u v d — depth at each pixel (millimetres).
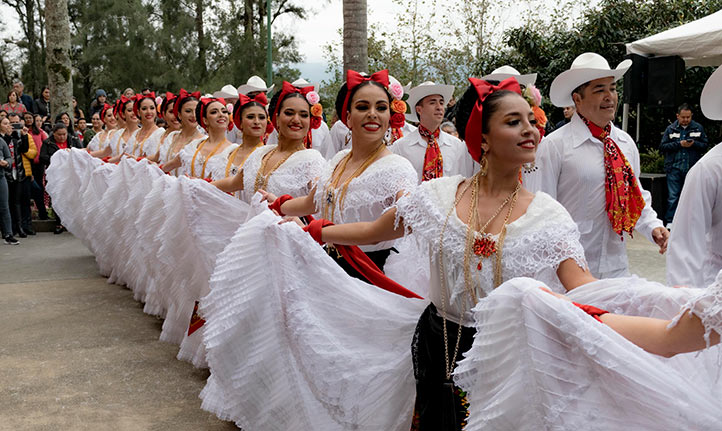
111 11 25750
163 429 3992
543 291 1967
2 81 33875
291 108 4492
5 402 4391
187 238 4703
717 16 8469
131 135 8766
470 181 2480
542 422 1924
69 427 4012
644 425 1870
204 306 3113
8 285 7766
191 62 25828
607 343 1856
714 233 3094
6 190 10680
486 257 2307
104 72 26281
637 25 15773
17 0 33594
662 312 2092
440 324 2543
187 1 26438
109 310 6672
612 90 3904
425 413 2623
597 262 3980
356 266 3098
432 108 5453
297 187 4410
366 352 2863
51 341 5684
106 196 6910
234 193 5121
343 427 2846
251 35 26297
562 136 3973
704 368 2041
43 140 12516
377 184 3410
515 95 2344
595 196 3924
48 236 11586
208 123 6227
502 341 2021
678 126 10672
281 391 2939
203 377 4852
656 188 11242
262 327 2967
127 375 4891
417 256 3463
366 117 3482
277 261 2955
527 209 2309
